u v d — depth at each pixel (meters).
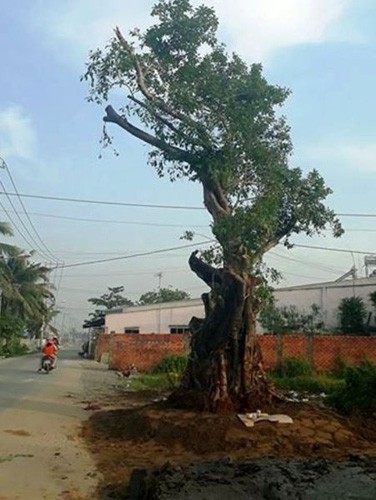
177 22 12.20
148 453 9.70
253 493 6.01
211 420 10.85
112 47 12.01
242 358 12.38
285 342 24.36
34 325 63.34
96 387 20.45
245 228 11.56
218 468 7.01
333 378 21.14
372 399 12.95
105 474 8.27
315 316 33.22
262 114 12.64
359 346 23.70
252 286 12.51
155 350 29.59
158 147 12.51
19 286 50.06
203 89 11.98
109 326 42.41
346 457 8.90
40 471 8.32
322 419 11.42
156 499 5.97
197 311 42.28
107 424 12.16
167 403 12.70
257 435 10.34
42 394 17.39
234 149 12.11
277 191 12.46
